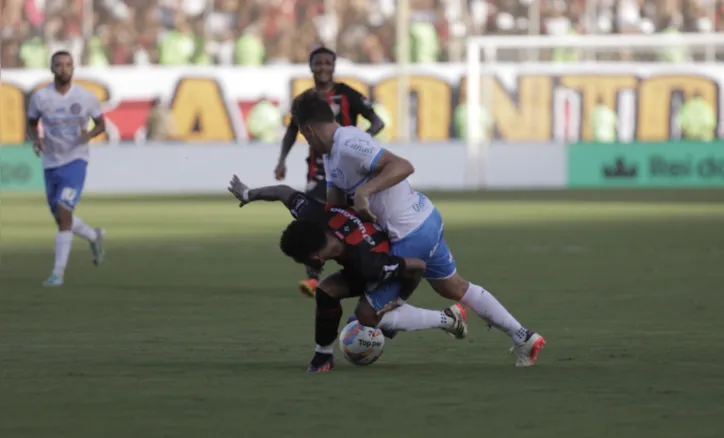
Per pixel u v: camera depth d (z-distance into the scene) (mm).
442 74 138375
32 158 131875
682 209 94438
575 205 100125
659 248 62125
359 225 26219
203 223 84000
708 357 28672
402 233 26672
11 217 90938
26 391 24281
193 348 30531
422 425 20875
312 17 142875
